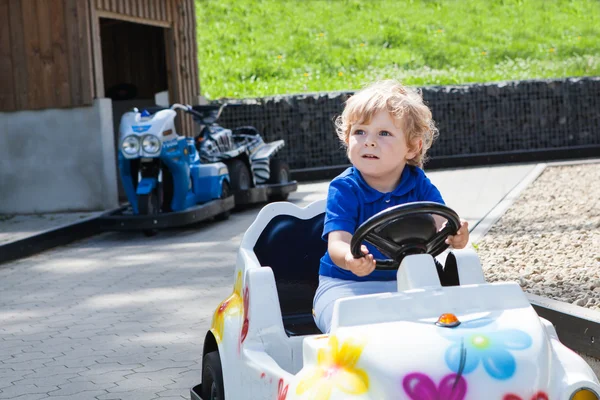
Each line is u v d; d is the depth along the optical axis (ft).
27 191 39.60
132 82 51.26
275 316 11.51
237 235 33.22
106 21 49.83
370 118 11.00
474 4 86.94
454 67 74.38
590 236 25.36
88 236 35.24
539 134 55.88
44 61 39.01
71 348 18.84
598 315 14.76
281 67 74.69
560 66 72.64
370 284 11.23
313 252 13.97
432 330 9.07
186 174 34.04
